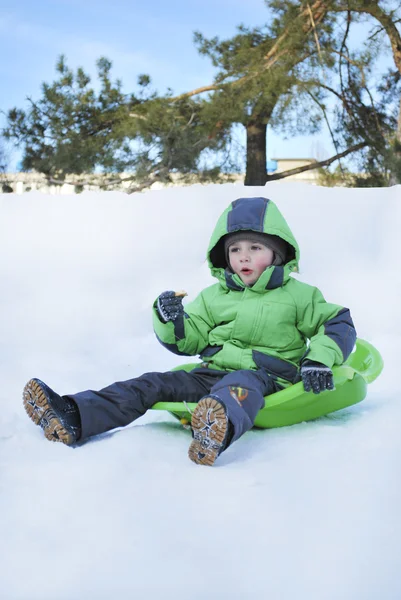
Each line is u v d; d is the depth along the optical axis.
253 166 14.70
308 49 13.50
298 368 2.84
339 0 13.63
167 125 13.10
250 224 2.85
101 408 2.58
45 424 2.51
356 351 3.38
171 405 2.65
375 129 15.12
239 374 2.57
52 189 15.79
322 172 15.78
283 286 2.91
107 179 14.25
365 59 14.30
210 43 13.68
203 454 2.26
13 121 13.80
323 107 14.11
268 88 12.82
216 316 2.93
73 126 13.88
